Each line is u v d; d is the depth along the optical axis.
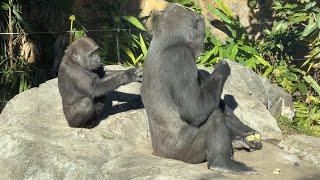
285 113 11.52
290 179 7.79
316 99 12.32
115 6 14.03
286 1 14.10
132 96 10.30
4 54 13.27
